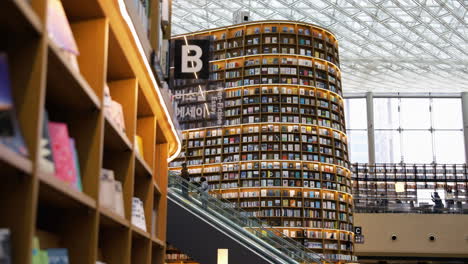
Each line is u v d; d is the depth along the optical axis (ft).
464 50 94.89
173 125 16.67
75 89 7.89
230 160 63.67
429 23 85.46
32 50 6.07
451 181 97.55
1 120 5.23
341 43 97.86
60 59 6.76
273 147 63.31
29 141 5.89
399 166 99.25
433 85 115.34
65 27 7.47
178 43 39.83
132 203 11.96
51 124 7.53
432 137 120.57
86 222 8.59
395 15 83.76
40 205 8.21
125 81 12.45
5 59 5.32
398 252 82.23
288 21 66.44
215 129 64.90
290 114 64.18
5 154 5.07
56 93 8.11
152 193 14.60
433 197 91.81
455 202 88.28
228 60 66.08
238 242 38.32
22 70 6.02
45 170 6.48
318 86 65.21
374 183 97.96
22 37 6.07
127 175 11.69
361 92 123.75
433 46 95.45
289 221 62.03
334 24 90.12
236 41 66.18
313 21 89.10
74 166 7.81
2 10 5.47
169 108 15.51
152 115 15.17
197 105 41.88
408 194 96.84
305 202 62.28
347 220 64.13
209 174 64.44
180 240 38.88
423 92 122.62
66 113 8.95
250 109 63.98
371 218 83.56
